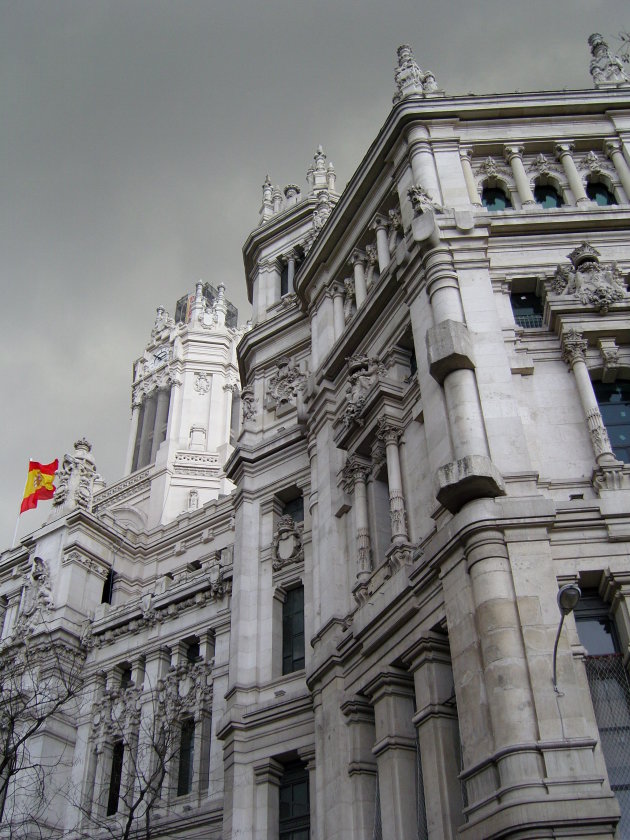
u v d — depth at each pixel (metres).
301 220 45.72
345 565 30.20
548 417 25.17
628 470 23.48
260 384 41.47
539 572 21.34
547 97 33.06
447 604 22.53
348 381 31.98
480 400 24.78
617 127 32.88
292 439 37.22
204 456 68.62
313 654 29.47
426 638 23.78
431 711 22.97
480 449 23.53
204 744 38.41
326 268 37.91
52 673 44.88
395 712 24.77
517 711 19.27
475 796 19.39
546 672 19.78
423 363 27.22
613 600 21.86
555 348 26.55
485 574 21.33
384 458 29.78
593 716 19.64
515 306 28.45
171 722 39.91
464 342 25.27
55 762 42.09
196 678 40.69
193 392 73.81
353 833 24.75
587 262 27.78
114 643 45.69
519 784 18.25
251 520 37.00
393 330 30.95
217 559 45.62
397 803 23.44
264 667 33.03
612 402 26.14
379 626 26.14
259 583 35.28
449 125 32.78
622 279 27.84
